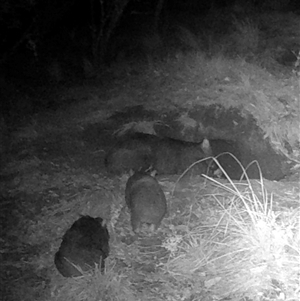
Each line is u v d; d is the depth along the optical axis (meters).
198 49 5.68
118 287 2.63
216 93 4.72
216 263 2.71
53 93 5.88
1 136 4.73
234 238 2.81
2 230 3.38
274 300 2.44
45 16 6.80
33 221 3.39
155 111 4.74
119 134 4.39
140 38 6.66
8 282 2.89
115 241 3.00
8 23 6.59
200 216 3.10
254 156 3.83
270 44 5.79
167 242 2.92
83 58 6.42
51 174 3.91
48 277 2.86
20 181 3.89
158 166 3.60
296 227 2.79
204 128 4.34
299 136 3.94
